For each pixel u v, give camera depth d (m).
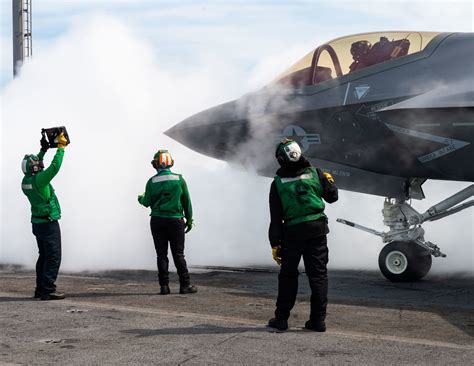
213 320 7.68
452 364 6.02
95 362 6.01
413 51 11.10
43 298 8.98
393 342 6.77
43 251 9.12
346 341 6.80
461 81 10.48
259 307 8.66
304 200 7.27
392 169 11.11
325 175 7.48
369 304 9.02
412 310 8.59
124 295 9.48
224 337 6.90
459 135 10.29
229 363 6.00
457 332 7.36
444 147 10.47
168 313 8.07
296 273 7.34
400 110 10.55
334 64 11.45
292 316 8.13
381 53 11.25
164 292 9.58
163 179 9.56
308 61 11.72
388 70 11.03
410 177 11.23
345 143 11.16
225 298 9.29
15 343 6.62
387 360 6.12
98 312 8.08
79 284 10.50
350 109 11.03
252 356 6.22
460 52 10.81
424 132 10.52
